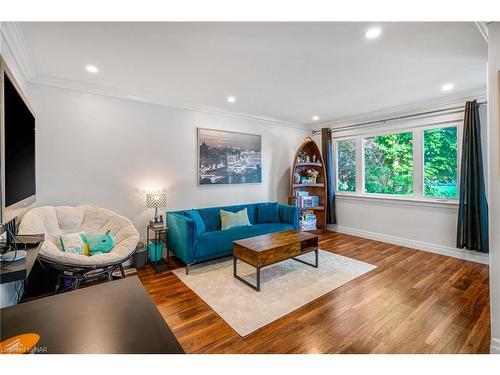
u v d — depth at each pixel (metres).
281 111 4.38
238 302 2.36
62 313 0.89
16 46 1.95
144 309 0.93
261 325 2.01
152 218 3.54
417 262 3.41
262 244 2.82
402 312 2.19
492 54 1.66
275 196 5.16
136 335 0.79
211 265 3.36
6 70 1.05
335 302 2.36
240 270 3.16
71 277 2.27
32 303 0.94
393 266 3.26
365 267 3.22
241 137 4.54
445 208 3.72
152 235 3.56
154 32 1.85
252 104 3.90
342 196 5.14
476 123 3.26
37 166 2.73
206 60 2.33
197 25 1.77
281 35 1.91
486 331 1.91
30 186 1.58
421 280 2.83
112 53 2.18
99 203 3.13
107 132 3.17
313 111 4.38
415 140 4.06
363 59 2.33
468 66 2.51
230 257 3.70
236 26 1.78
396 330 1.94
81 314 0.89
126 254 2.44
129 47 2.08
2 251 1.41
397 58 2.32
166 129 3.67
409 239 4.13
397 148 4.36
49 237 2.44
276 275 2.98
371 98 3.61
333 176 5.26
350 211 5.02
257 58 2.29
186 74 2.67
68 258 2.08
